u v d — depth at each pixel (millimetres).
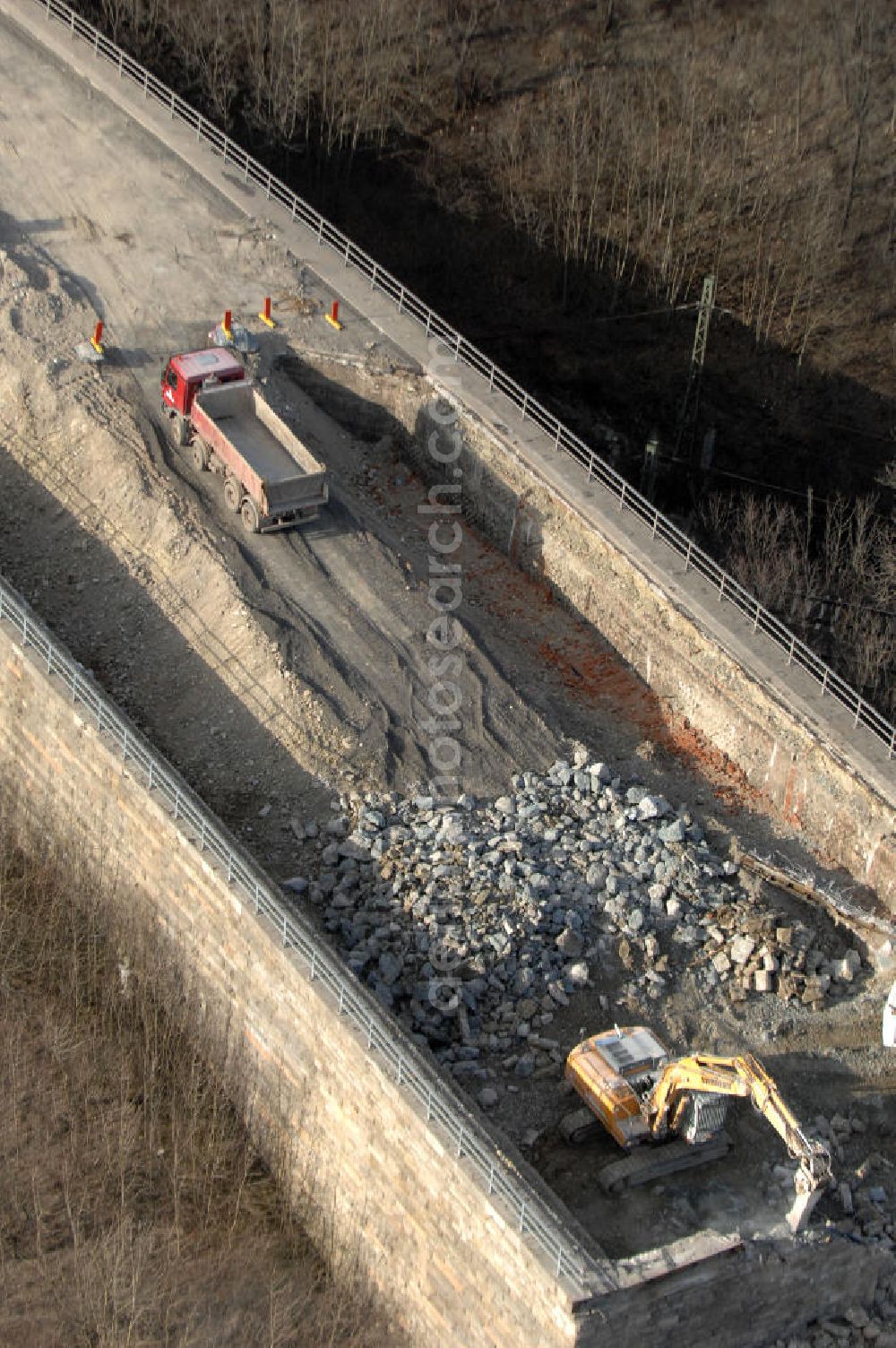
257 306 61625
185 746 49562
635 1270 37750
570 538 55781
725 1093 39438
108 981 47719
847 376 75688
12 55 69938
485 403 58812
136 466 54781
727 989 45125
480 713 50500
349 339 60906
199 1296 42156
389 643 51625
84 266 61812
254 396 54844
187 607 52125
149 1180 44125
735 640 52219
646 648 53969
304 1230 44094
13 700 49469
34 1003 47125
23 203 63875
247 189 65750
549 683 53938
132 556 53625
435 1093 39438
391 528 57469
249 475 52594
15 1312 41594
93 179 65188
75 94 68688
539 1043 43156
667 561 54344
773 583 64188
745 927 45938
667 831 48062
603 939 45125
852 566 66500
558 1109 42188
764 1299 39562
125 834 46750
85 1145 44406
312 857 46750
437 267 77438
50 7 70750
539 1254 37688
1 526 55625
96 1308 41375
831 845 49656
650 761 51844
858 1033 44875
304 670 50094
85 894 48781
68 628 52625
